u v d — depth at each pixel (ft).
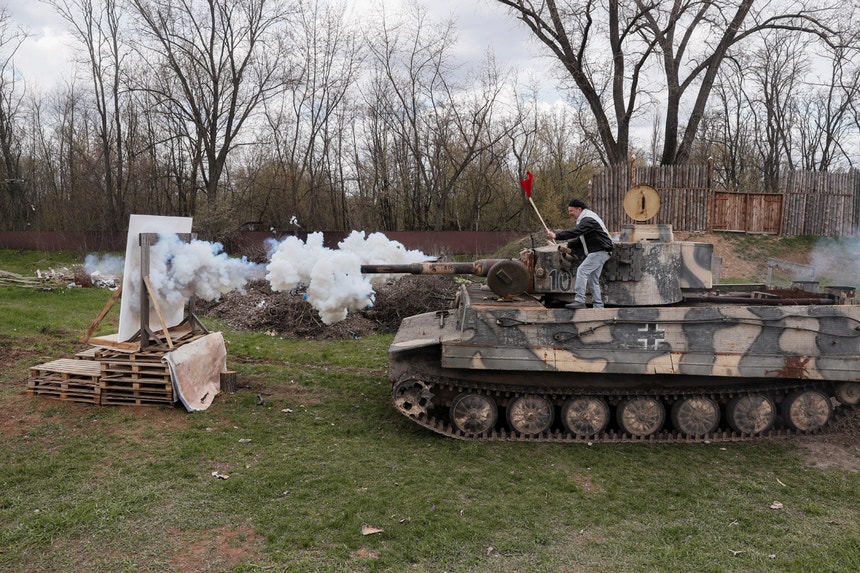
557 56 74.64
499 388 24.34
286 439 23.54
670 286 25.36
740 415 24.66
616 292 25.07
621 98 75.77
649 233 26.91
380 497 18.65
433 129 106.52
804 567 15.48
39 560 14.90
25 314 46.09
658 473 21.52
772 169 115.85
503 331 23.73
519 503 18.67
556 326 23.66
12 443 22.08
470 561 15.40
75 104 121.60
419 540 16.29
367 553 15.61
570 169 116.26
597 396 24.47
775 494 19.90
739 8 67.67
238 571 14.60
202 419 25.23
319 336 43.09
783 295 29.04
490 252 86.07
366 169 111.45
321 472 20.48
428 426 24.40
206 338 28.99
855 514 18.60
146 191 113.50
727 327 23.65
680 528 17.39
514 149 111.75
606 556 15.84
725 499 19.45
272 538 16.05
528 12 72.74
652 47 72.84
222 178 118.21
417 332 26.25
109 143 110.63
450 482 20.03
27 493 18.33
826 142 118.52
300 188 110.42
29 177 130.41
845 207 68.95
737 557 15.92
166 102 101.81
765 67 107.04
